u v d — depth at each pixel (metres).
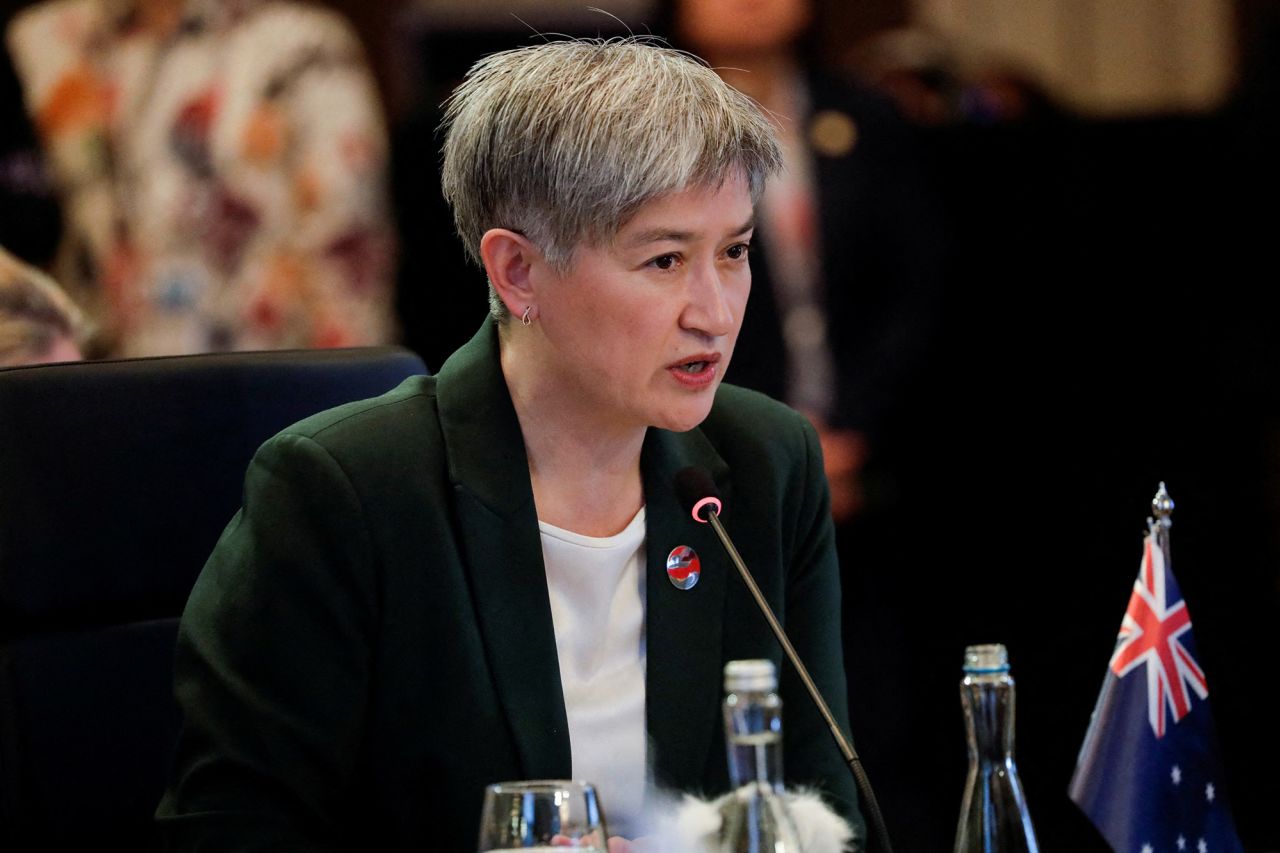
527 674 5.98
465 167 6.00
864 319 13.31
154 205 12.52
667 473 6.33
